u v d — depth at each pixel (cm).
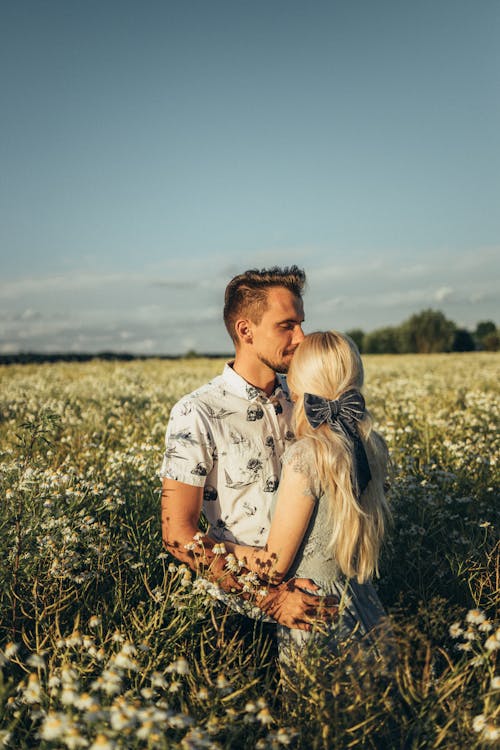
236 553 227
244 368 246
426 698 182
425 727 173
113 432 616
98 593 260
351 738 174
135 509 334
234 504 240
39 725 181
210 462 238
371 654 198
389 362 2573
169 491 235
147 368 1909
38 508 281
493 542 308
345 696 180
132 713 150
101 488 333
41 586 249
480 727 163
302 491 209
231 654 212
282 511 212
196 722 174
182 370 1745
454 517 347
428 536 323
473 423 643
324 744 167
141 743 158
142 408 846
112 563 276
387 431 568
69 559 256
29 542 258
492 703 170
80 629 233
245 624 243
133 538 302
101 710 155
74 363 2045
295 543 212
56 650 200
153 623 217
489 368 1864
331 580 216
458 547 307
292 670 204
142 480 384
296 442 215
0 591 241
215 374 1562
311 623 208
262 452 241
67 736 144
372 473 222
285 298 234
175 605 223
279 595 214
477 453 475
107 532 291
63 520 272
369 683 181
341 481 206
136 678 191
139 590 257
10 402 877
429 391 1073
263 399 244
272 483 242
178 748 154
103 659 197
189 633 227
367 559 217
